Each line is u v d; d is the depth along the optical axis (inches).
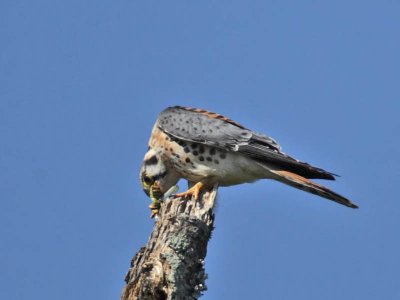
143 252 339.6
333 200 437.7
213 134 460.4
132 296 323.6
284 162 447.2
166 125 476.7
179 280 324.5
